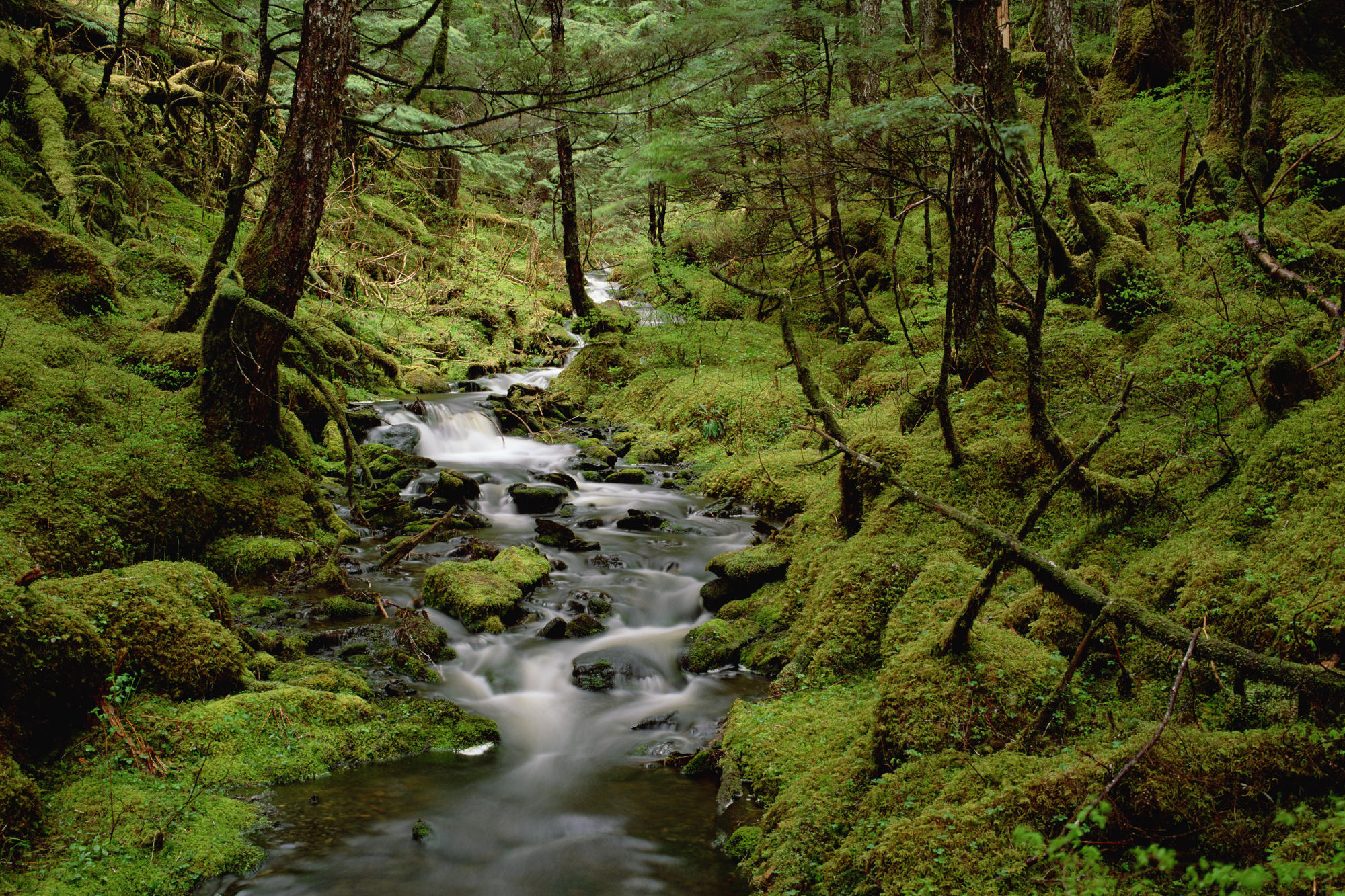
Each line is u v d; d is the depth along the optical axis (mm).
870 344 12555
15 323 8164
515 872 3951
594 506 9867
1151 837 2721
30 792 3746
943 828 3109
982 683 3832
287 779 4590
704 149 11875
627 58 9297
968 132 7023
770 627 6559
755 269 17500
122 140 14117
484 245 24000
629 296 21781
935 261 14758
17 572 4785
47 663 4238
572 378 15742
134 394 8016
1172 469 5375
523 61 9047
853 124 7676
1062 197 10367
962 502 6074
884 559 5773
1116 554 5078
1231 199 8805
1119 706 3682
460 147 9227
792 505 9070
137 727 4492
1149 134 12867
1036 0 18766
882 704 3945
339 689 5496
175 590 5309
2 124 12602
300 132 7590
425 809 4484
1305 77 10250
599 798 4660
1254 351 5727
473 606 6773
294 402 10328
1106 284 7566
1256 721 3244
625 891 3818
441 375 16062
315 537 8062
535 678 6148
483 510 9711
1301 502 4234
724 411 12359
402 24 13117
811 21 12062
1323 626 3256
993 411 6910
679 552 8328
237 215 9164
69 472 6547
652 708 5801
